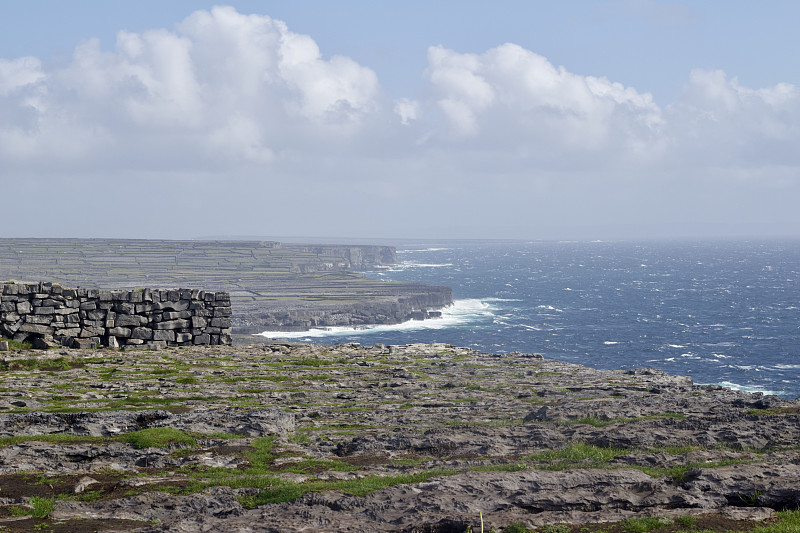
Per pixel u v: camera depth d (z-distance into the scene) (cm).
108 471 2359
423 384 4775
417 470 2322
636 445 2575
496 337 19900
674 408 3347
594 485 1998
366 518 1839
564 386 4638
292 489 2034
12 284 6078
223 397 4109
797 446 2505
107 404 3744
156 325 6444
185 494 2072
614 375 5256
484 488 1977
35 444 2591
